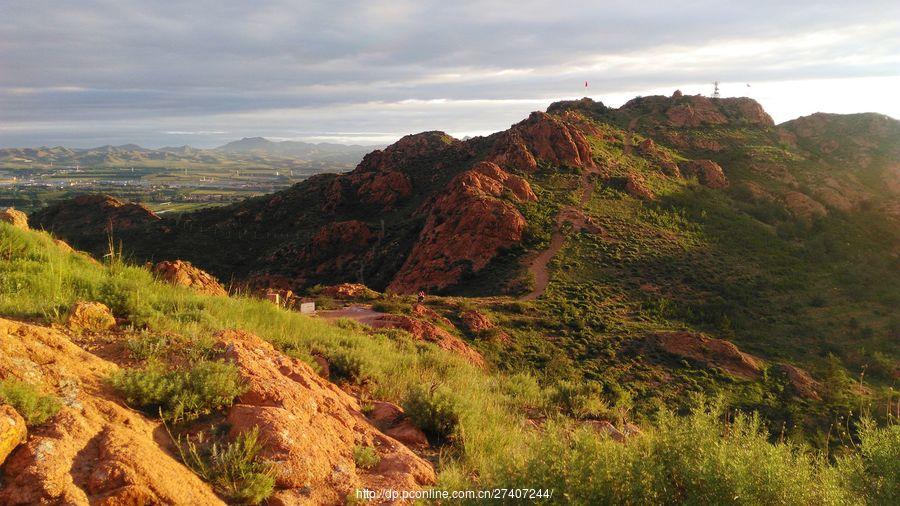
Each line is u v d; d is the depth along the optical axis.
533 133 70.31
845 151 90.81
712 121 100.69
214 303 9.39
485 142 87.88
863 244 56.88
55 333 4.93
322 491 4.12
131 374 4.59
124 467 3.34
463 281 45.03
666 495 3.47
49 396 3.68
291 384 5.38
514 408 8.93
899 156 85.44
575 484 3.38
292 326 10.08
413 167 88.50
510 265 45.31
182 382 4.69
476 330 28.11
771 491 3.39
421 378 9.09
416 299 33.41
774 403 24.44
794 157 84.94
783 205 67.38
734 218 59.47
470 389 9.09
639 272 43.44
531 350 27.66
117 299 6.92
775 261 49.12
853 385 27.17
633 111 105.56
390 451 5.25
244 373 5.16
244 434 4.29
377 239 63.50
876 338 34.91
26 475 3.07
